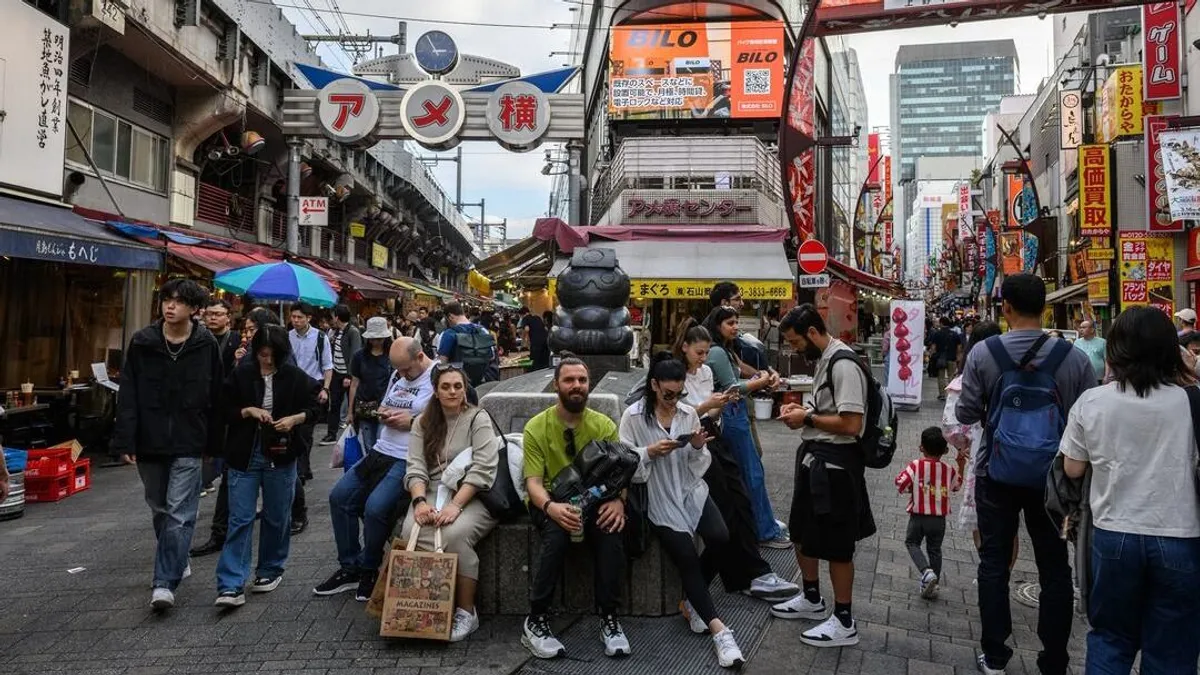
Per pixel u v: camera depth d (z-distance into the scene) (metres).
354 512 4.62
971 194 44.84
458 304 8.36
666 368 3.92
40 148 9.50
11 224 7.35
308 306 8.48
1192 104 14.64
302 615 4.22
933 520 4.61
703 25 20.80
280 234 19.91
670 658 3.73
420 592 3.79
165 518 4.29
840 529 3.85
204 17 13.70
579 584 4.28
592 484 3.70
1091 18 25.36
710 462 4.16
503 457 4.27
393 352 4.68
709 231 15.80
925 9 9.17
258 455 4.46
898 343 13.38
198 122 14.57
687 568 3.85
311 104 17.23
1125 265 15.52
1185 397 2.70
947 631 4.10
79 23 10.52
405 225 31.36
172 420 4.25
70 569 5.02
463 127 17.77
